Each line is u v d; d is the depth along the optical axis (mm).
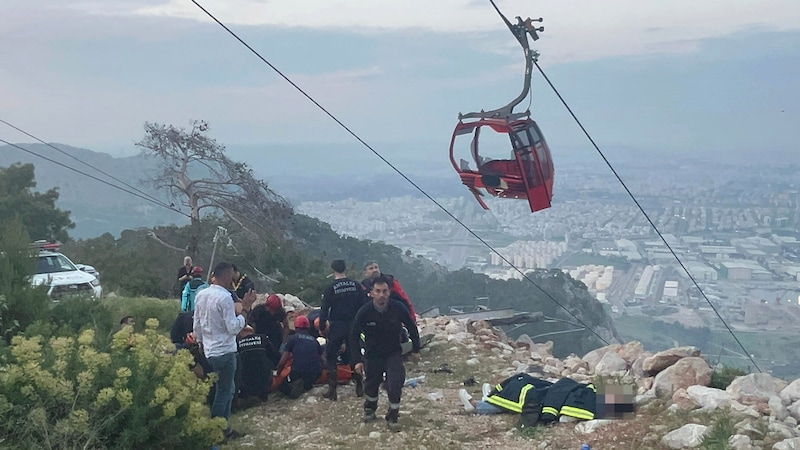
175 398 7074
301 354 10273
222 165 36000
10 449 6309
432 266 48094
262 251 31609
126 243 35875
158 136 34812
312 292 26984
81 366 7039
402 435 8430
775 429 7395
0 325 9422
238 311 8523
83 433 6555
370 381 8812
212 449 7883
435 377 11234
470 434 8445
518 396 9070
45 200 41156
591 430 8070
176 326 10070
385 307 8664
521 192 14812
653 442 7523
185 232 32938
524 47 13086
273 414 9531
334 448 8086
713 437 7105
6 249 10492
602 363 11234
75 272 18828
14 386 6746
